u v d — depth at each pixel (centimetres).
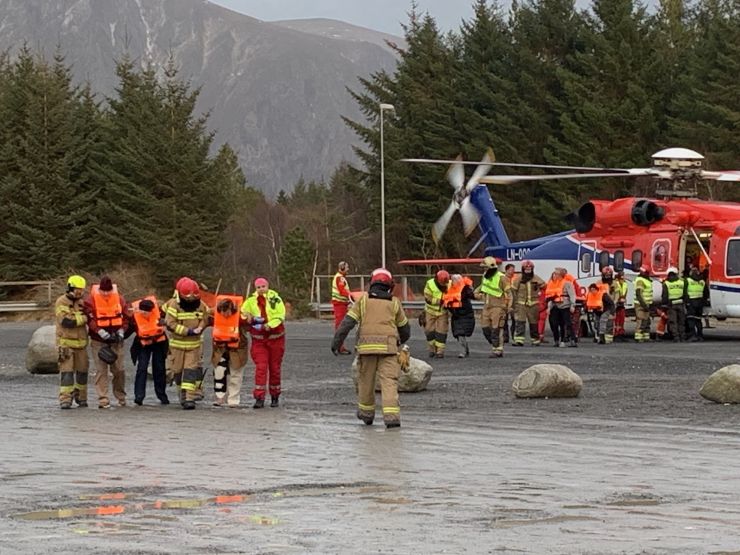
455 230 7019
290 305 5709
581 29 6488
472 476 1066
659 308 3472
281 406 1809
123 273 6338
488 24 7019
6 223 6481
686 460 1172
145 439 1389
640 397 1819
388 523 825
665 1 7344
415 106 7312
